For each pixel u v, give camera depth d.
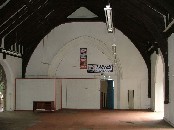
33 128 12.12
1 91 22.22
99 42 20.53
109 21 12.30
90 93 20.50
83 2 18.81
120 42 20.38
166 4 10.22
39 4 15.00
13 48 18.20
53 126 12.65
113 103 20.58
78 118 15.38
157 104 18.38
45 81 19.16
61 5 17.45
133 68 20.39
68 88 20.73
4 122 13.82
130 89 20.44
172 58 12.73
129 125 12.95
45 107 18.91
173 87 12.59
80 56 20.86
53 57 20.61
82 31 20.53
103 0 15.85
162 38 13.64
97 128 12.13
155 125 12.94
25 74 20.58
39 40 20.23
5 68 18.50
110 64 20.70
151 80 19.73
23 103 19.38
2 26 14.52
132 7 13.80
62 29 20.62
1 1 11.74
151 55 19.48
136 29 17.53
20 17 15.32
